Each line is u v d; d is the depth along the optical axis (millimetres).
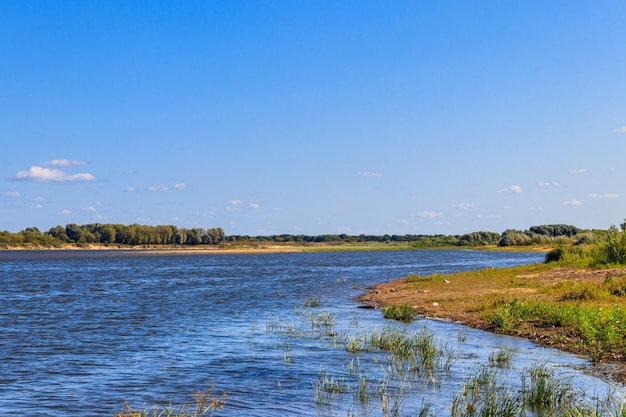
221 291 45938
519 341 21438
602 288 30172
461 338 21969
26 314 31531
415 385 15344
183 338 23078
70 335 24062
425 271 71125
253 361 18594
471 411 12664
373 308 33000
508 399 13148
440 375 16359
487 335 22781
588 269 42719
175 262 111562
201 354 19781
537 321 24203
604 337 20188
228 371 17203
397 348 19672
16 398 14445
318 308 33312
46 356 19609
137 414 12945
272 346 21141
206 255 161375
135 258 137000
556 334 21812
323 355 19453
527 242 195750
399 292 39625
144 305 35781
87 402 14133
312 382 15852
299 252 197000
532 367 16875
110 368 17719
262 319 28734
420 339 20703
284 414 13086
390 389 14984
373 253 176250
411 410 13211
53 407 13719
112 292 46031
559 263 49438
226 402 14023
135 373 17031
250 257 142125
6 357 19453
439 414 12906
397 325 25750
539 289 33406
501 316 24188
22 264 104250
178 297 41031
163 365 18109
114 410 13500
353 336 22734
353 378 16203
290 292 44406
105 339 22984
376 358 18906
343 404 13750
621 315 22172
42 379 16375
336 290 45969
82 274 72562
